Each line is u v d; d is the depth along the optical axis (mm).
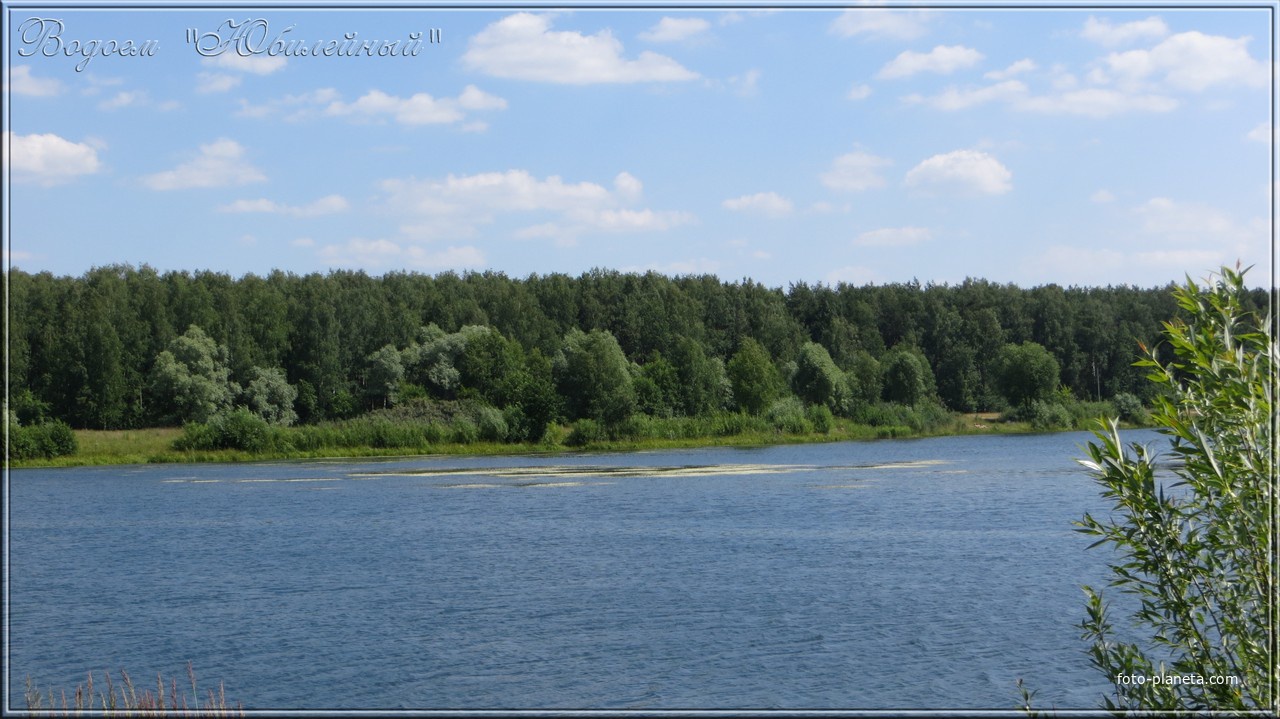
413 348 148250
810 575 37688
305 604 34844
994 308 182500
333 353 143875
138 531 53625
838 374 144500
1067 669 25672
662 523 52438
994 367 149000
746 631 29828
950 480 70750
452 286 180875
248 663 27688
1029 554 40875
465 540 48219
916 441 121125
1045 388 138375
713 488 68625
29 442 99500
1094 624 15539
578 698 24266
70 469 95875
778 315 187375
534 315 169500
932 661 26578
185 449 104562
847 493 63906
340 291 159750
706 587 36000
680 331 173625
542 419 113875
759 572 38500
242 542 49250
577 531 50281
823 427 129750
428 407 122188
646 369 137375
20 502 67938
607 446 113750
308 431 109188
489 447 110812
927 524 49906
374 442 109188
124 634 31078
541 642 29094
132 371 125812
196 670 27141
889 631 29453
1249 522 12922
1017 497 59906
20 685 26062
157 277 161875
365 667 27062
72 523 57156
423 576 39406
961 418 146125
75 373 120500
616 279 188750
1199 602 13859
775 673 25875
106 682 26312
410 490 71375
